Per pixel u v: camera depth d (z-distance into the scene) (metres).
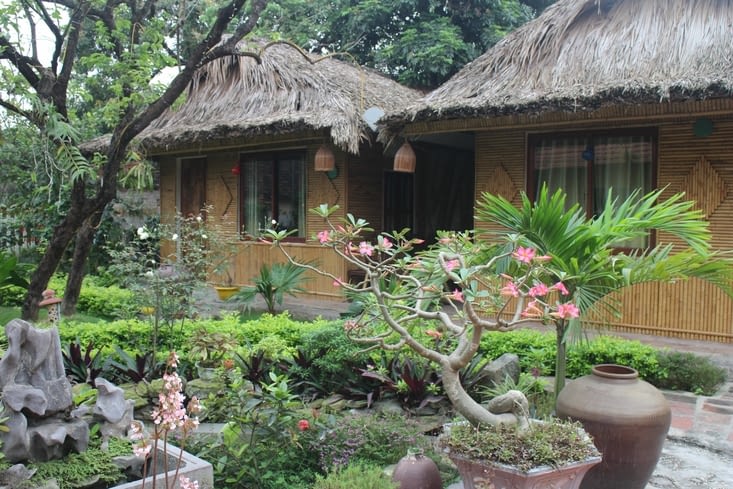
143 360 5.44
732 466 4.20
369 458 3.92
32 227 13.27
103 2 7.90
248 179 11.51
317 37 16.17
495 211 4.65
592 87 7.02
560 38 8.11
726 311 7.28
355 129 8.84
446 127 8.30
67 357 5.45
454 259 3.46
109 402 3.58
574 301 4.27
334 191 10.29
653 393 3.49
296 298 10.66
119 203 13.43
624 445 3.36
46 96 7.34
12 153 11.59
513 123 8.02
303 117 8.98
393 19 15.49
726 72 6.41
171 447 3.54
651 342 7.36
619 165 8.13
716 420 5.05
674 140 7.68
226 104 10.66
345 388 5.24
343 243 3.54
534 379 5.12
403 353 5.31
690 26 7.39
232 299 9.23
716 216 7.44
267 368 5.37
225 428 3.81
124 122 7.39
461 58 14.23
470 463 2.98
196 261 6.78
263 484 3.59
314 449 3.86
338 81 10.18
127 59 7.69
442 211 12.23
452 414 4.84
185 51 11.30
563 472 2.90
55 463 3.17
